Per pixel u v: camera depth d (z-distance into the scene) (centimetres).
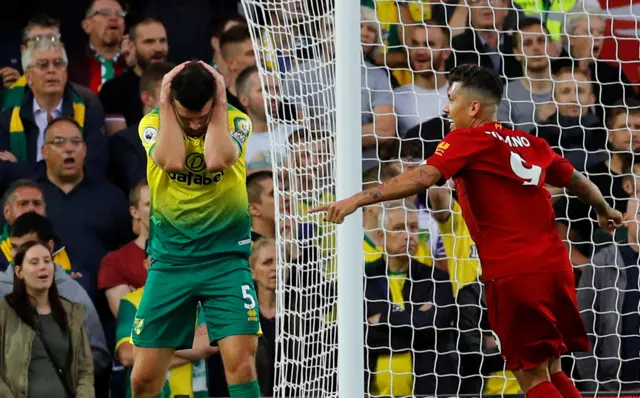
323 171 2109
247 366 1590
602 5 2759
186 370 2427
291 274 2092
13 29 2597
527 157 1562
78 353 2384
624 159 2686
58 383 2338
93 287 2495
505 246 1537
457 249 2498
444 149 1513
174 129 1525
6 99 2577
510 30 2697
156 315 1622
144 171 2581
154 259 1644
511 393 2503
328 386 2100
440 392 2480
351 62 1859
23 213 2483
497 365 2502
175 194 1600
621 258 2603
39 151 2561
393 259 2462
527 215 1548
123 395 2467
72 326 2395
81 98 2605
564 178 1627
